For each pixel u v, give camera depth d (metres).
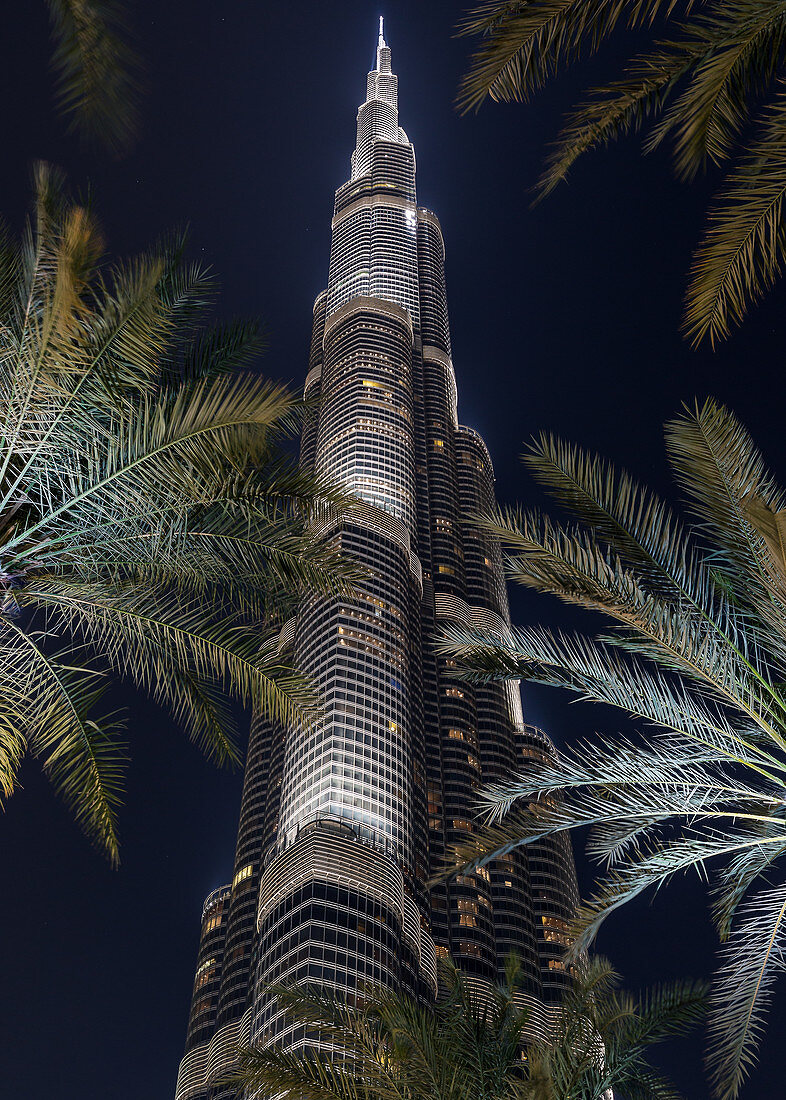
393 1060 20.52
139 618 17.80
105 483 16.36
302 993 22.27
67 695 17.92
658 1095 20.64
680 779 16.41
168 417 17.06
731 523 15.70
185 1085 190.12
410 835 175.25
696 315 10.91
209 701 19.72
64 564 17.27
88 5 8.27
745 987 15.12
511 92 11.34
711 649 16.02
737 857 16.39
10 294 17.88
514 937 192.62
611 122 11.54
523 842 16.70
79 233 14.59
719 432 15.83
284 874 158.75
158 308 16.39
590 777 16.69
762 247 10.80
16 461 16.91
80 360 15.70
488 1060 21.42
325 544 17.75
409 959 157.75
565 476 16.83
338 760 175.50
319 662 193.75
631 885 16.23
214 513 17.38
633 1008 21.64
